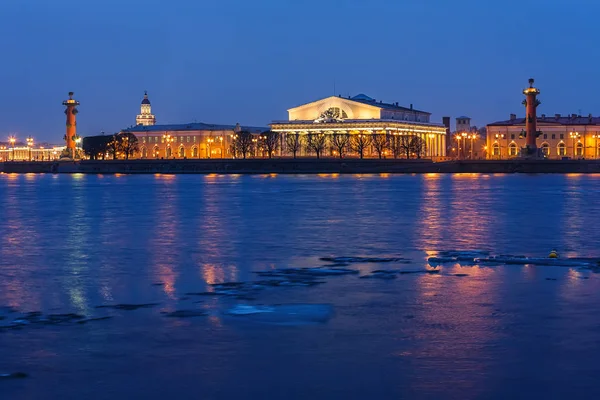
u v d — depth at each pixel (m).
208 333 23.61
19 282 32.69
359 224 57.00
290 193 101.12
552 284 30.81
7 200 91.62
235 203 81.94
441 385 19.00
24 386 19.14
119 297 29.30
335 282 31.88
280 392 18.69
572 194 94.75
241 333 23.59
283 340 22.80
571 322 24.58
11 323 25.05
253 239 47.62
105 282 32.59
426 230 52.50
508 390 18.66
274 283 31.80
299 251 41.78
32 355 21.50
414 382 19.20
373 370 20.08
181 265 37.12
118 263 37.94
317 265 36.66
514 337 22.91
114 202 86.19
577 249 42.25
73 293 30.19
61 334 23.64
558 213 66.12
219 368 20.34
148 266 36.88
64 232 52.88
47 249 43.59
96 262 38.34
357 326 24.33
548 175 181.62
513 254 40.34
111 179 173.88
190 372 20.05
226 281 32.53
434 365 20.44
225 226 56.03
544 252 40.94
